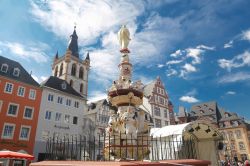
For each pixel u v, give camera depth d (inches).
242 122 2411.4
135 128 366.9
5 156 517.7
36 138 1346.0
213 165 600.4
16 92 1344.7
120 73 455.8
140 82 423.8
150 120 1883.6
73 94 1692.9
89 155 307.0
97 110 1889.8
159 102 2094.0
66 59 2837.1
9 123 1256.2
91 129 1747.0
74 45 3154.5
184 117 2719.0
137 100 405.1
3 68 1360.7
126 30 489.1
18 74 1421.0
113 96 412.5
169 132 527.2
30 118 1362.0
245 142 2298.2
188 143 420.8
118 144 338.3
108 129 365.1
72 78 2783.0
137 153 326.3
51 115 1476.4
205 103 2800.2
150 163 222.5
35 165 284.7
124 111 390.6
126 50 471.2
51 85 1582.2
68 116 1583.4
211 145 617.3
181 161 276.2
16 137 1263.5
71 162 249.9
